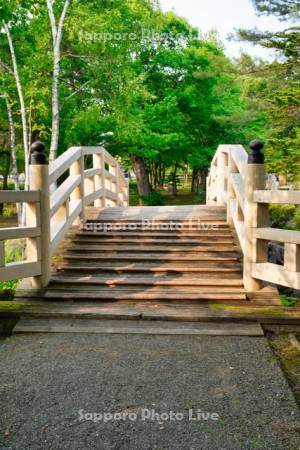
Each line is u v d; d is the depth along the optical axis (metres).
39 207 4.64
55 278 4.93
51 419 2.60
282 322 4.04
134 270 5.12
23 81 11.83
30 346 3.64
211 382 3.04
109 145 15.79
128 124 13.56
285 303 4.79
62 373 3.17
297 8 9.38
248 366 3.29
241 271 5.07
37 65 11.68
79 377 3.11
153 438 2.42
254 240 4.53
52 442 2.39
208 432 2.47
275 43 7.95
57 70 11.94
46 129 14.22
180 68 16.77
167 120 16.19
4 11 11.10
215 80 16.53
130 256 5.44
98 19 11.46
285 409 2.71
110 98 13.38
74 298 4.52
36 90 11.40
